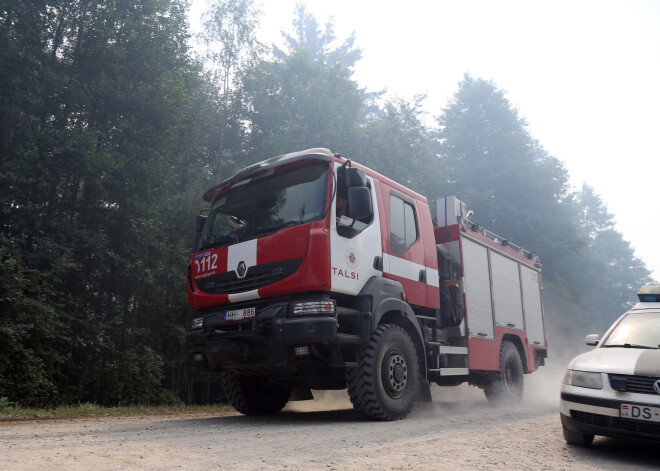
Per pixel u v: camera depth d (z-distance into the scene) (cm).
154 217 1605
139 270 1530
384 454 427
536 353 1280
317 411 915
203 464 376
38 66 1543
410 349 725
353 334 659
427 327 823
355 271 669
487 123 3966
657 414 432
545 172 3631
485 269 1062
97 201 1625
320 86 2564
